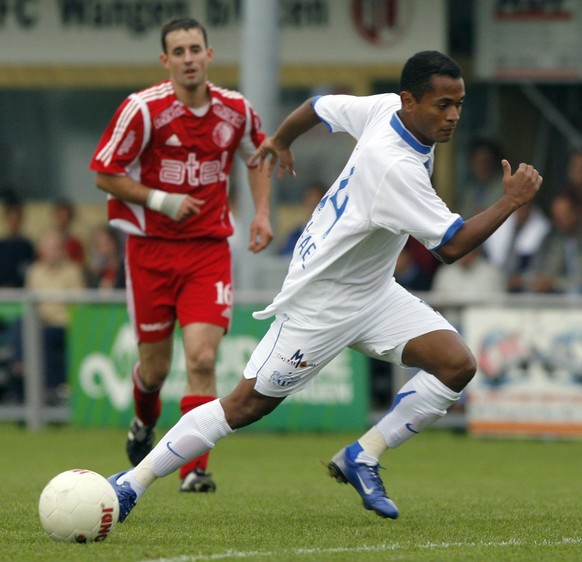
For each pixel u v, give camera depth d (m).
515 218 43.31
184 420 20.33
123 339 41.06
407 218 18.92
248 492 26.39
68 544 18.55
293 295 20.05
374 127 20.02
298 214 53.25
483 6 53.50
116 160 25.14
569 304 39.16
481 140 46.38
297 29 53.22
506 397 39.88
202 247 25.72
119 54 54.53
